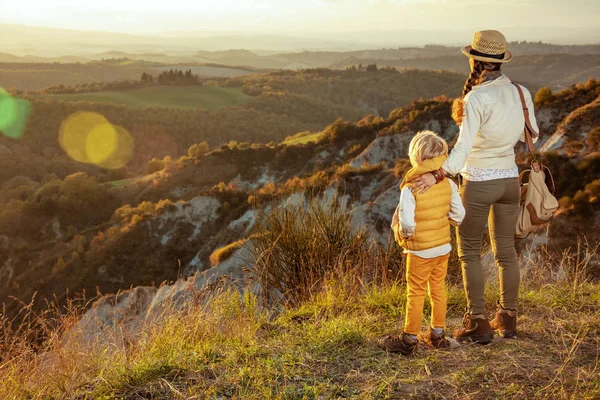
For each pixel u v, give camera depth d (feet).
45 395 8.79
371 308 13.21
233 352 9.54
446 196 9.58
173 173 379.14
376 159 240.53
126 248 196.75
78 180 371.56
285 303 15.10
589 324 10.53
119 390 8.41
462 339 10.51
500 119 9.80
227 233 177.58
